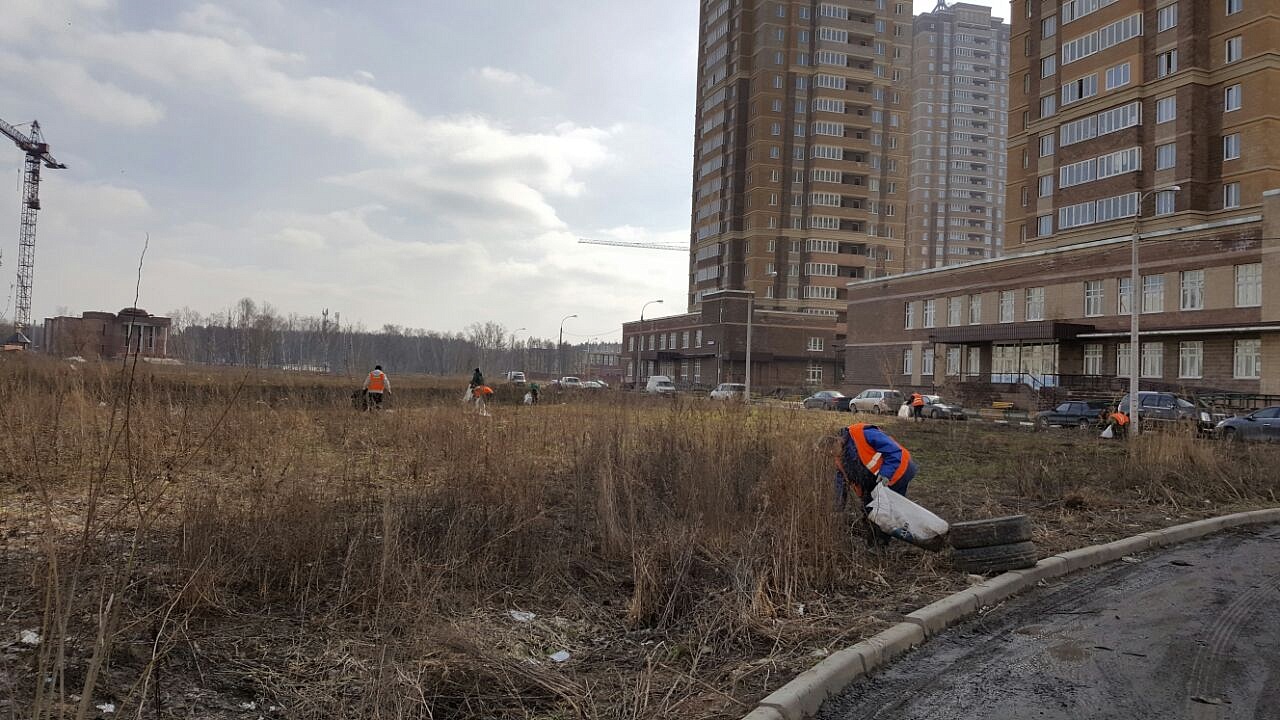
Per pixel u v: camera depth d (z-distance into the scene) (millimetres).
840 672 4387
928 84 142250
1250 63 39312
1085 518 9398
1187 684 4430
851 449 7449
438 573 4879
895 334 55906
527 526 6145
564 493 7871
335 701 3605
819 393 43906
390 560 4781
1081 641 5207
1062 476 11773
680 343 84938
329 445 8898
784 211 84312
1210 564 7590
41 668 2902
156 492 5855
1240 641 5191
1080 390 38094
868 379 58594
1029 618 5750
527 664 4215
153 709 3396
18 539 5434
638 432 9789
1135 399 22609
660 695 3998
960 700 4199
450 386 19734
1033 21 51562
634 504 6969
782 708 3832
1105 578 6996
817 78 84438
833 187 84250
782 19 84875
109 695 3467
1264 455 14148
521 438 8281
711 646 4719
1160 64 43031
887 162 87000
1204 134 41156
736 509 7070
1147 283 38125
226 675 3797
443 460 7828
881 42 86750
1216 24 41062
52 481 7109
